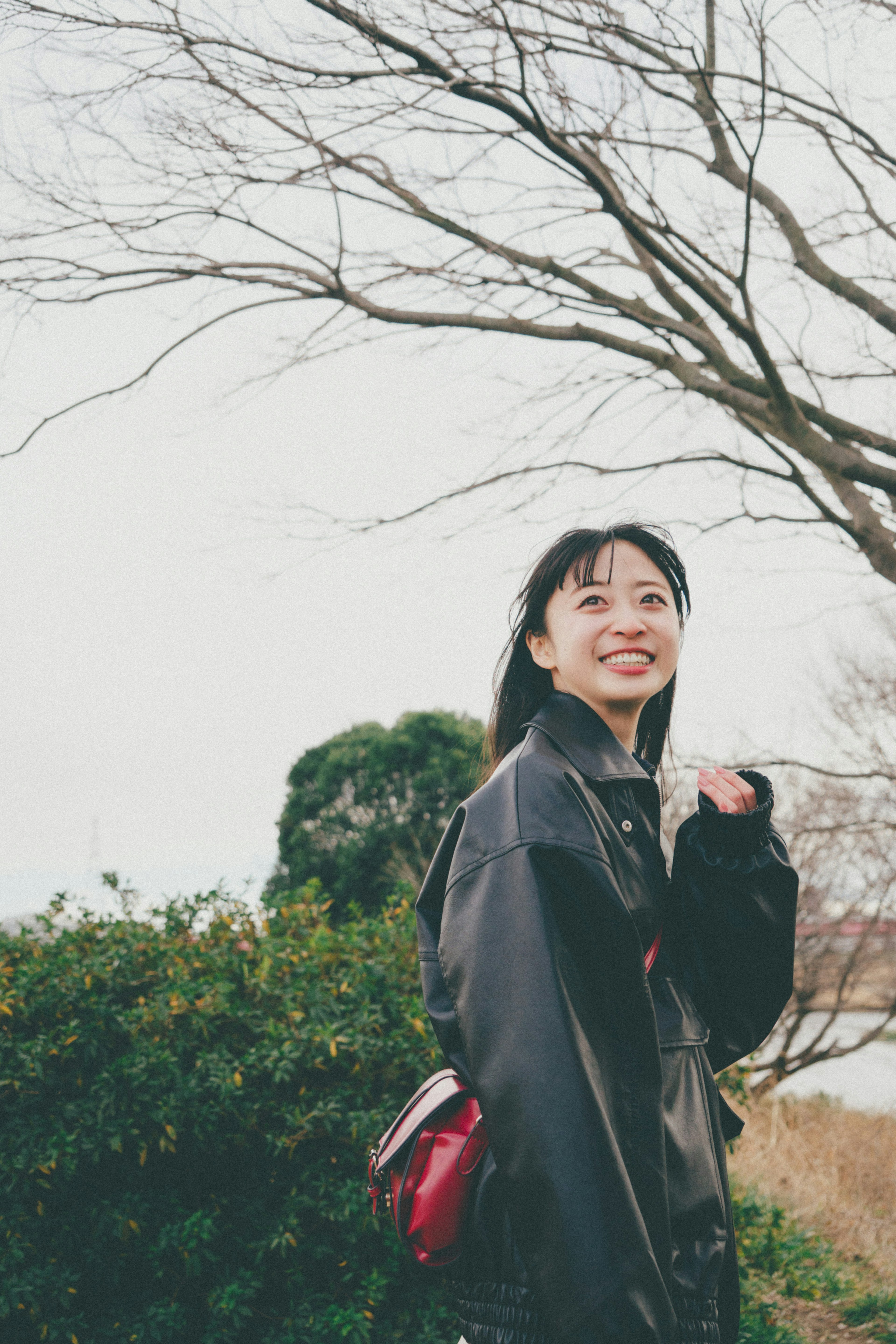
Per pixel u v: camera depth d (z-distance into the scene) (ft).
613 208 10.48
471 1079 3.23
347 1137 10.00
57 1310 9.45
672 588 4.38
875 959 27.14
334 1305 9.68
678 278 10.72
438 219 12.16
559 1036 3.10
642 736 5.11
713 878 4.07
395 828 33.35
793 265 12.76
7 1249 9.40
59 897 11.59
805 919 26.78
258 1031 10.21
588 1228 2.87
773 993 4.18
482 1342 3.46
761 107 9.51
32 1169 9.35
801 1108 25.70
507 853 3.47
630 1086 3.32
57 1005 10.11
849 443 12.10
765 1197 16.24
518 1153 3.00
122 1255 9.66
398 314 12.26
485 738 4.87
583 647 4.10
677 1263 3.52
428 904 4.19
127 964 10.67
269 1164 10.04
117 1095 9.70
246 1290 9.46
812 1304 12.85
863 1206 18.29
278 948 11.22
